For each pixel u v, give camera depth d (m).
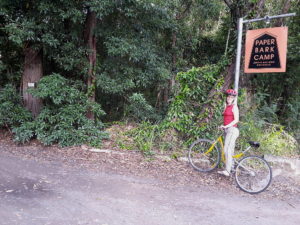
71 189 4.32
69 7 6.39
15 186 4.27
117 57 7.66
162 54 9.39
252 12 6.55
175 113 7.00
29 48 7.19
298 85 10.48
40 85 6.47
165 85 9.47
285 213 4.06
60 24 6.75
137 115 8.59
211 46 11.62
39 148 6.61
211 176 5.46
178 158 6.25
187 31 10.28
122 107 9.44
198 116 6.85
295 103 9.70
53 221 3.28
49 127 6.97
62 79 6.75
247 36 5.73
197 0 9.93
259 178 4.83
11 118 7.02
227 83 6.79
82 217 3.44
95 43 7.55
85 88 7.52
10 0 6.36
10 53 7.89
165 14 8.01
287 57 9.58
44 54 7.32
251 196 4.65
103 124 7.68
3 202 3.68
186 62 10.83
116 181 4.81
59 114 6.83
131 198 4.14
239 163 4.98
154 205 3.96
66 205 3.74
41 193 4.08
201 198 4.38
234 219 3.73
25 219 3.28
